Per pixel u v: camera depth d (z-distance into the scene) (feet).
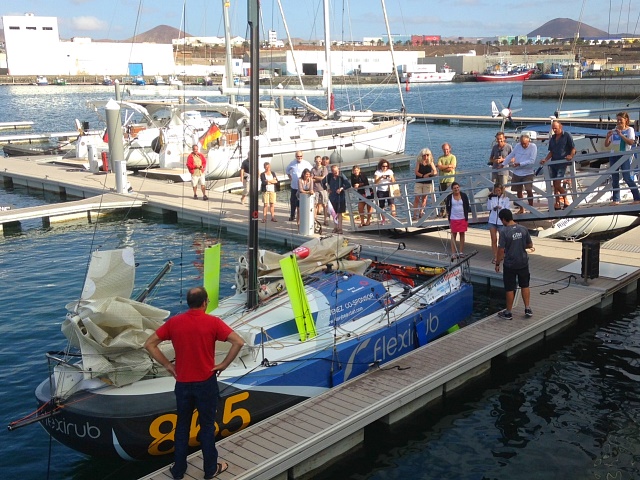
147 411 22.30
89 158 91.50
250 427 24.11
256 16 27.07
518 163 44.42
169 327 19.80
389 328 30.22
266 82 208.64
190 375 19.76
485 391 30.45
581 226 56.70
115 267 24.18
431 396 29.14
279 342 27.45
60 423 22.89
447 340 32.14
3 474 24.06
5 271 50.19
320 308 29.01
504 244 33.88
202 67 398.62
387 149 104.47
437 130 159.63
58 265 51.72
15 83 408.26
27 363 33.27
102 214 70.03
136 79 359.66
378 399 26.05
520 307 36.70
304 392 26.37
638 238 51.85
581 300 37.50
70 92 339.77
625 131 46.24
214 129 84.79
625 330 37.22
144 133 91.30
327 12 99.81
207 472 20.75
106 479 23.63
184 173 86.17
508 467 24.57
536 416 28.19
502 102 244.63
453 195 44.52
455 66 479.00
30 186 89.40
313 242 33.50
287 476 23.34
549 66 428.15
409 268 37.96
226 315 28.94
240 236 60.29
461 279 36.96
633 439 26.23
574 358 33.81
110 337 23.65
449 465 24.79
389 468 24.63
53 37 435.53
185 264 51.01
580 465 24.57
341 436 24.16
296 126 93.97
